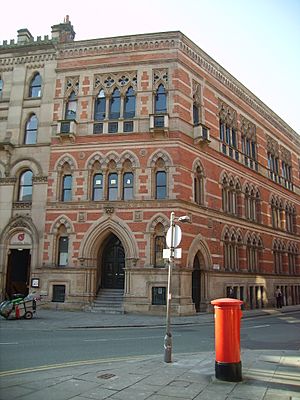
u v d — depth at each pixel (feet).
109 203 81.76
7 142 89.45
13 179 88.94
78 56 91.91
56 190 85.35
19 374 26.40
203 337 48.21
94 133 86.58
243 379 25.55
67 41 93.45
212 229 88.38
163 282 75.92
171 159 81.30
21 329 52.47
